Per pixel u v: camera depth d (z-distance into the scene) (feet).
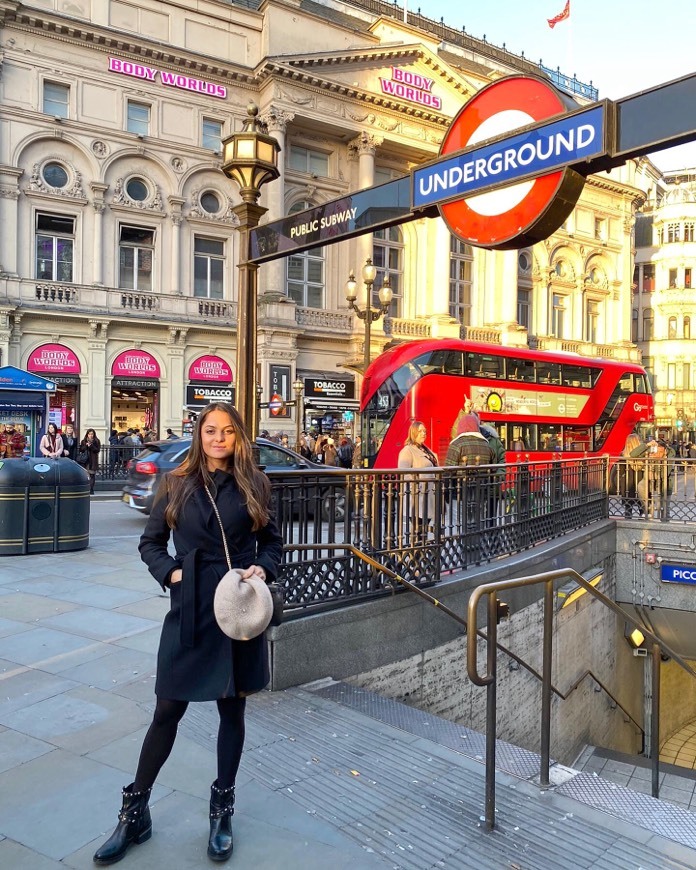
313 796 11.19
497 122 13.79
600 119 12.04
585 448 70.44
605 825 10.59
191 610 8.84
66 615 21.13
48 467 31.01
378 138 103.40
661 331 176.04
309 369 99.91
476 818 10.71
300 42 97.25
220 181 94.32
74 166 84.53
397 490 19.88
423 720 14.92
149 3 88.17
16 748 12.48
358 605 17.99
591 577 35.37
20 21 80.07
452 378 59.47
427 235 113.70
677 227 175.32
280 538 9.92
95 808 10.52
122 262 89.10
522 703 26.48
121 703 14.57
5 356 79.46
